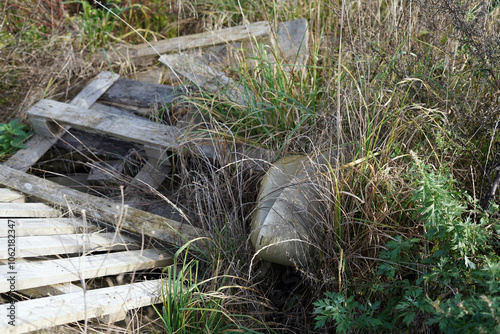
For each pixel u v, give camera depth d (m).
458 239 1.84
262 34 3.92
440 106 2.70
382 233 2.19
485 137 2.56
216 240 2.54
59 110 3.47
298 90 3.33
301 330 2.35
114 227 2.73
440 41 3.07
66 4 4.80
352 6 3.81
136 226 2.69
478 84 2.75
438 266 1.91
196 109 3.34
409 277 2.19
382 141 2.54
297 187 2.34
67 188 2.96
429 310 1.71
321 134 2.62
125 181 3.15
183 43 4.16
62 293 2.06
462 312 1.59
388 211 2.23
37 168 3.57
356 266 2.20
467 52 2.70
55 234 2.47
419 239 2.02
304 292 2.43
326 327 2.18
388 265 1.96
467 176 2.48
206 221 2.62
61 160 3.59
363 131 2.43
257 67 3.27
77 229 2.60
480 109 2.61
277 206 2.27
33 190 2.95
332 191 2.24
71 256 2.46
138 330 2.09
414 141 2.59
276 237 2.21
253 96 3.19
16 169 3.24
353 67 3.02
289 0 4.45
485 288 1.82
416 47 3.07
